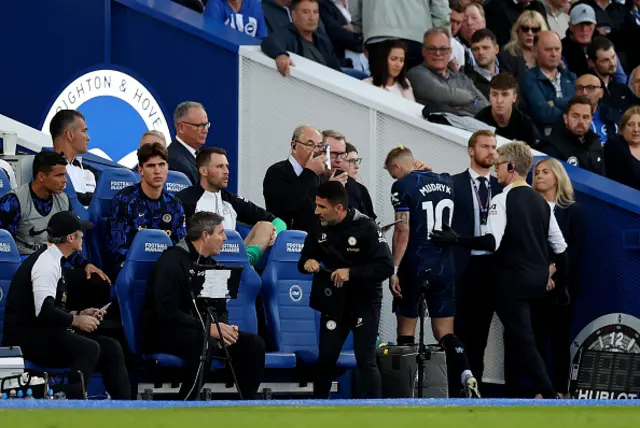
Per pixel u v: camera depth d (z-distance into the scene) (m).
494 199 33.84
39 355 27.44
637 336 36.88
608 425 18.58
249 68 41.06
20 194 31.33
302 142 34.75
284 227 34.75
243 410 17.05
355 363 32.31
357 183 35.78
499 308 33.97
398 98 40.19
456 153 39.12
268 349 32.84
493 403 18.92
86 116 40.38
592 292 37.94
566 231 36.91
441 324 34.47
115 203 31.70
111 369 28.08
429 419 17.84
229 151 41.19
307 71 40.44
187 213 33.34
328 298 29.66
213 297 27.77
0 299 29.58
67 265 30.19
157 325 29.06
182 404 17.16
